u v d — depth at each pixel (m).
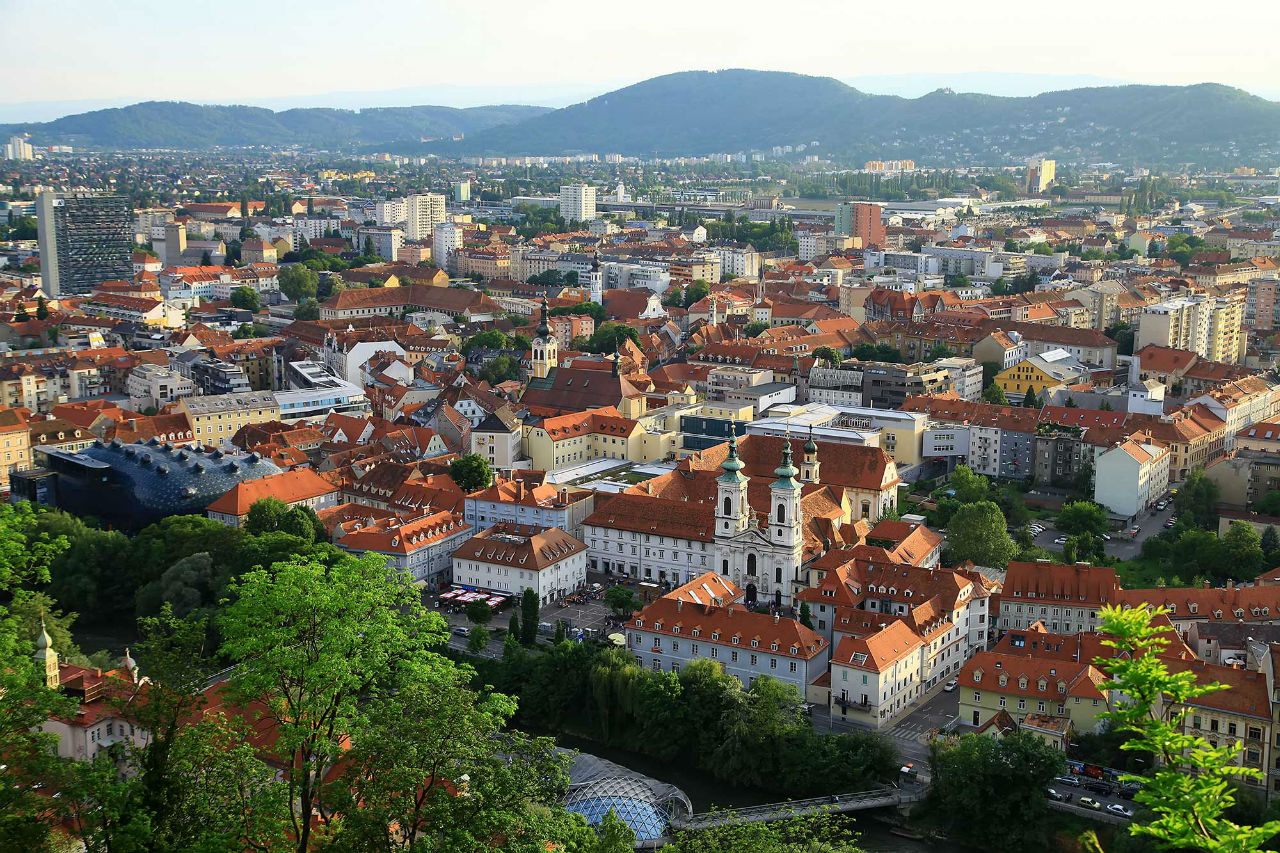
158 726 120.62
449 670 134.75
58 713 120.06
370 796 120.19
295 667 128.25
